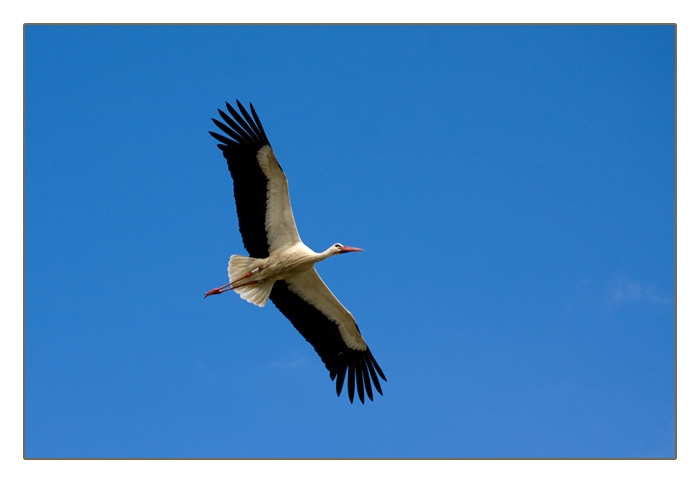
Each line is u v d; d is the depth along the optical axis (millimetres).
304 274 16219
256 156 15344
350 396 17047
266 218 15539
